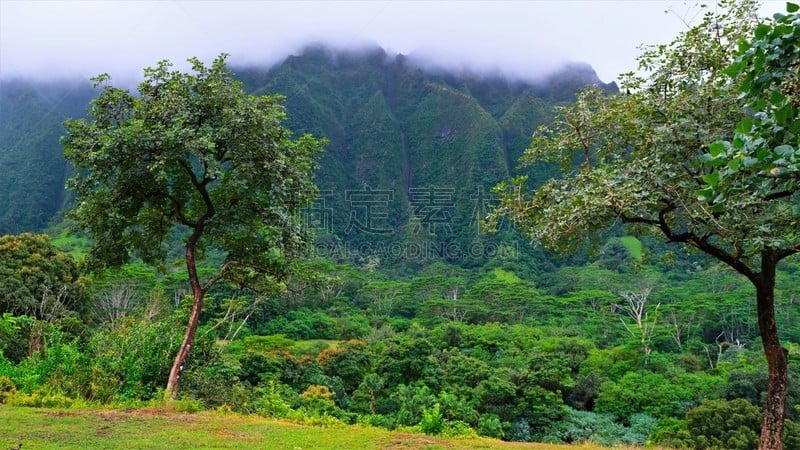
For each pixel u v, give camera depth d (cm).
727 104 671
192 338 968
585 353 3378
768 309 671
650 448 1054
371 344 3738
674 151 666
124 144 894
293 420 873
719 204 334
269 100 1006
